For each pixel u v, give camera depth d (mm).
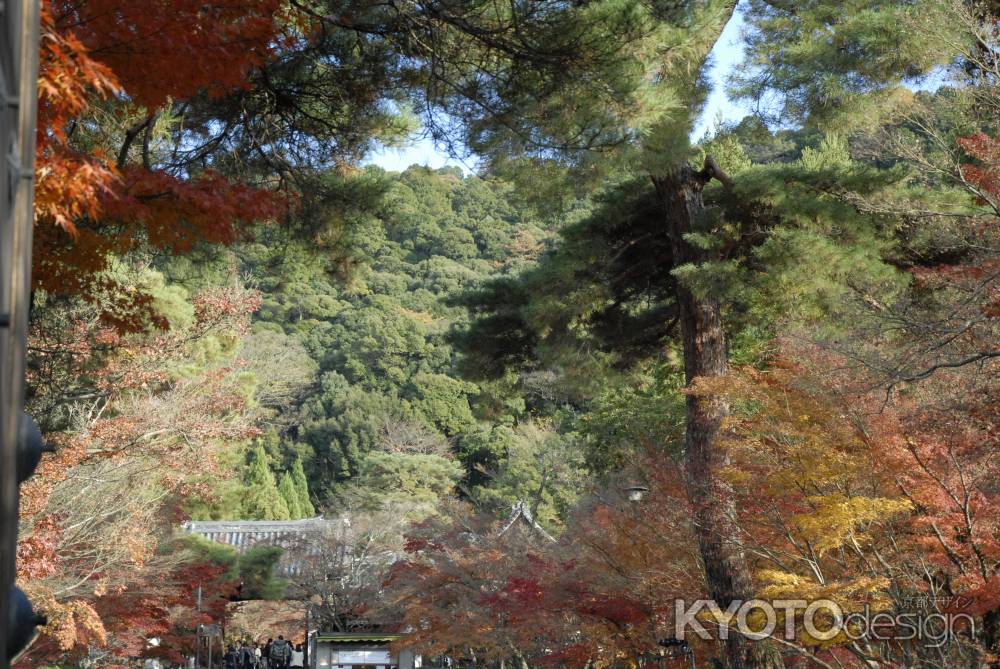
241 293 15789
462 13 9055
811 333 9734
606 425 21984
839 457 8758
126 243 6797
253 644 34000
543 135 9258
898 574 9352
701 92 10500
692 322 13617
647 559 11500
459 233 74375
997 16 10969
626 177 15000
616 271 15664
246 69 6633
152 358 15539
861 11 11312
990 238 10391
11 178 1349
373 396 54344
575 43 8531
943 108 12297
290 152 11109
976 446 8344
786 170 13359
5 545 1257
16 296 1331
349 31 10172
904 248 13133
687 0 9023
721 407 12461
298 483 50250
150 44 5852
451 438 54219
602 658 13242
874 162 14570
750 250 14094
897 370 8648
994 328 8953
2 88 1303
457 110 9617
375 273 69250
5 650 1273
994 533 8898
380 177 11297
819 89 10938
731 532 10266
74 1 5648
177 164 10914
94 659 16703
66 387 14961
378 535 27781
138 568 14781
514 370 17031
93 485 13992
